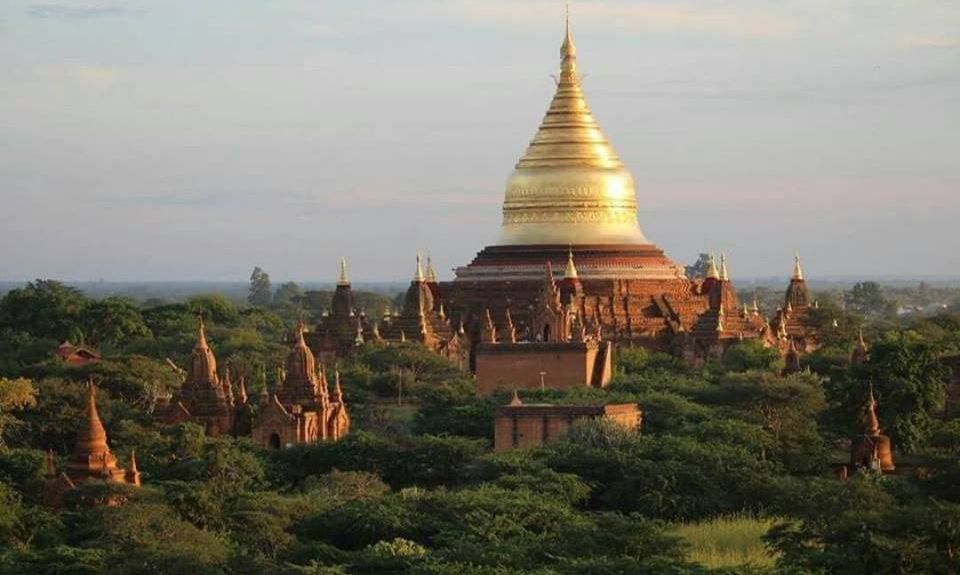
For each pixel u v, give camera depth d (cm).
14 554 18975
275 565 18650
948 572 18062
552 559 18938
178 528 19725
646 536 19425
